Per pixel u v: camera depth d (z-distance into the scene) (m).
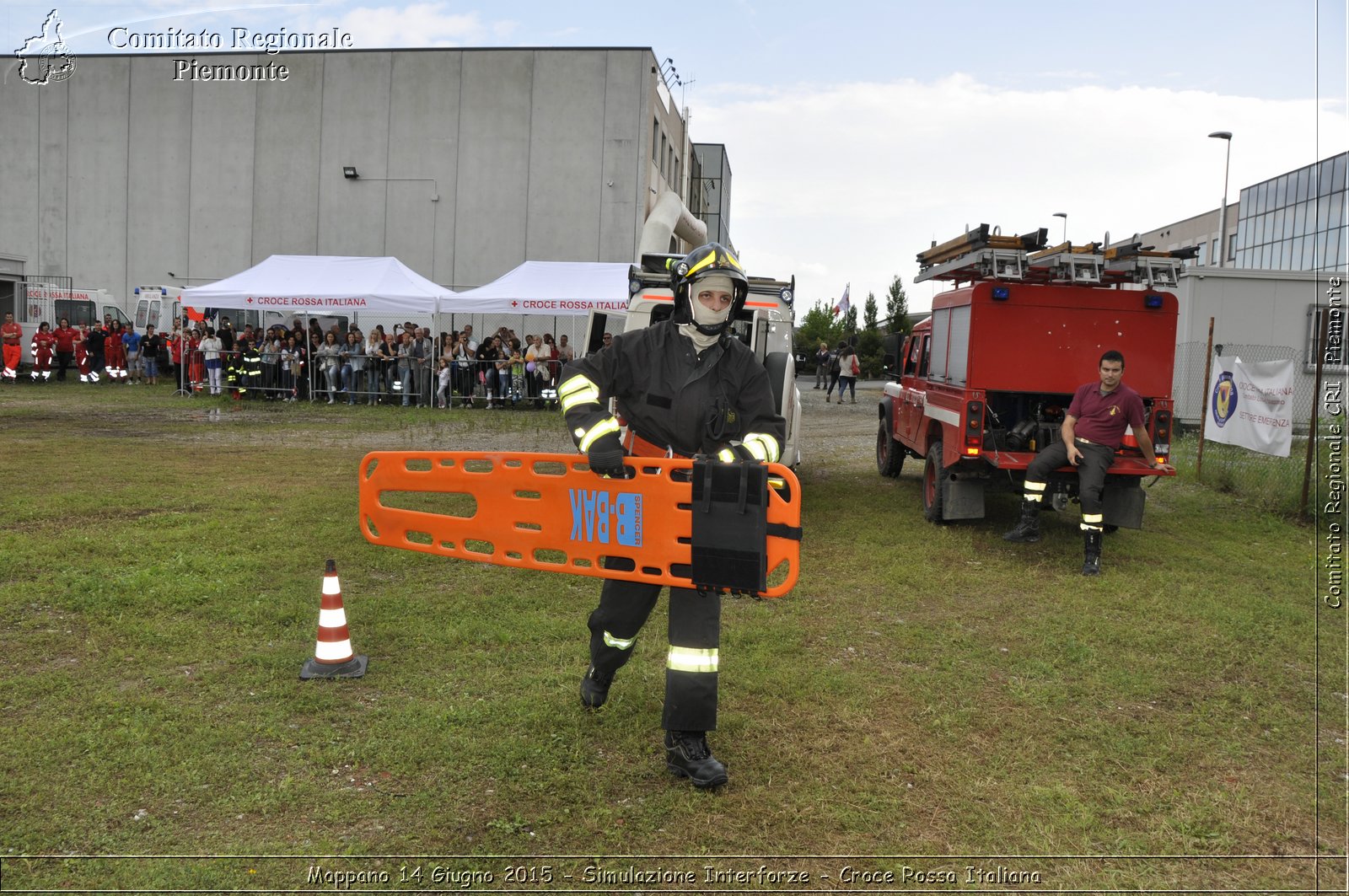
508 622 5.10
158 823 2.96
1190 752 3.77
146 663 4.36
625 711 3.88
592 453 3.12
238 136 30.45
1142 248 7.93
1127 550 7.71
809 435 16.92
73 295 27.88
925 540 7.82
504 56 29.33
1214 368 12.41
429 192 29.81
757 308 9.31
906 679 4.51
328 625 4.25
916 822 3.13
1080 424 7.00
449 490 3.76
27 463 10.51
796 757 3.59
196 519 7.57
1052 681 4.53
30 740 3.47
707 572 3.20
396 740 3.59
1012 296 7.70
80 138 31.20
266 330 22.77
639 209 29.25
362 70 29.81
